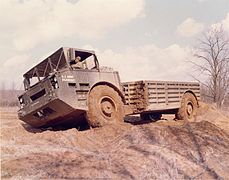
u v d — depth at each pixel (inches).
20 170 244.5
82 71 403.9
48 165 257.1
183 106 558.9
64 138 347.3
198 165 288.7
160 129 369.7
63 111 387.2
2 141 335.0
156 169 266.2
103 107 416.2
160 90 506.9
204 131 384.5
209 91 1256.8
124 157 284.8
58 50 401.4
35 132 417.1
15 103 1189.1
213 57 1235.2
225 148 344.2
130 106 481.4
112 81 441.1
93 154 296.0
